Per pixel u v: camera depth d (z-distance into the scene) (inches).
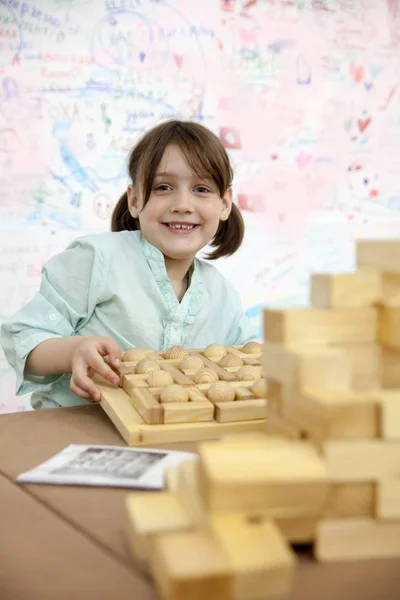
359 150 113.6
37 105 95.2
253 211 108.0
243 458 19.2
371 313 22.0
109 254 51.8
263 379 35.7
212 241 62.1
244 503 18.5
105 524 22.6
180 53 101.3
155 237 52.6
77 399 46.1
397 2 112.4
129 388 36.6
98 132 98.6
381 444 19.2
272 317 22.3
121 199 61.0
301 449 19.6
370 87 112.8
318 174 111.4
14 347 45.8
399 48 113.7
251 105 106.0
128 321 51.7
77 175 98.3
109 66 98.0
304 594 17.7
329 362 20.3
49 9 94.3
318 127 110.5
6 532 22.1
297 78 108.2
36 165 96.1
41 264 98.0
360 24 110.8
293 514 18.9
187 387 35.6
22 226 96.3
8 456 29.9
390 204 116.9
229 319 57.3
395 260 21.3
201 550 17.4
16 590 18.8
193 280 55.4
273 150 108.1
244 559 17.0
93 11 96.3
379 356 21.2
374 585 18.2
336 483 19.1
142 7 98.7
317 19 108.1
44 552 20.7
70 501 24.5
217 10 102.4
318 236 112.7
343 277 21.8
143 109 100.5
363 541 19.5
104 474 26.3
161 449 30.4
